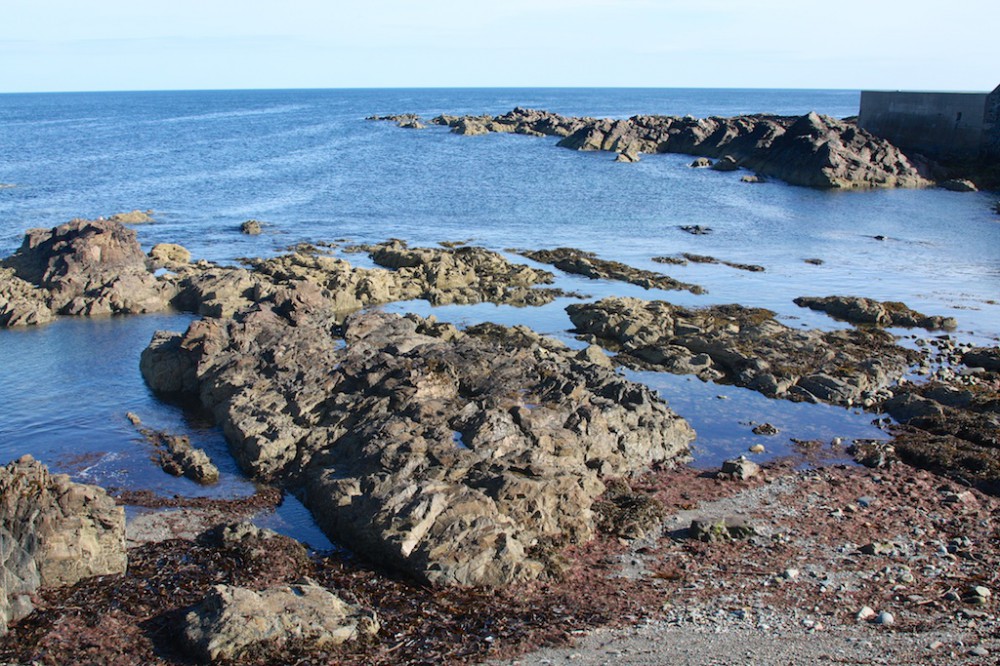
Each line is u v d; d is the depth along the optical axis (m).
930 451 39.78
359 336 50.06
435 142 187.88
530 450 35.50
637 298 62.88
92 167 141.25
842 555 31.48
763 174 137.00
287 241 84.19
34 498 29.05
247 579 29.19
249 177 130.75
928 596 28.77
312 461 36.84
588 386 42.78
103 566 29.36
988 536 32.94
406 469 33.53
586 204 109.31
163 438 40.97
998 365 51.34
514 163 148.88
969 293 69.38
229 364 45.19
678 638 26.39
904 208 108.69
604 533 32.91
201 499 35.31
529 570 29.62
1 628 25.62
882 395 47.12
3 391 46.59
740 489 36.81
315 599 27.09
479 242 85.62
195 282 63.78
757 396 47.53
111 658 25.00
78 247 64.50
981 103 129.25
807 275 74.75
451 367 41.81
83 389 47.12
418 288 66.50
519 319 60.38
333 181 127.06
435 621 27.28
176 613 27.28
